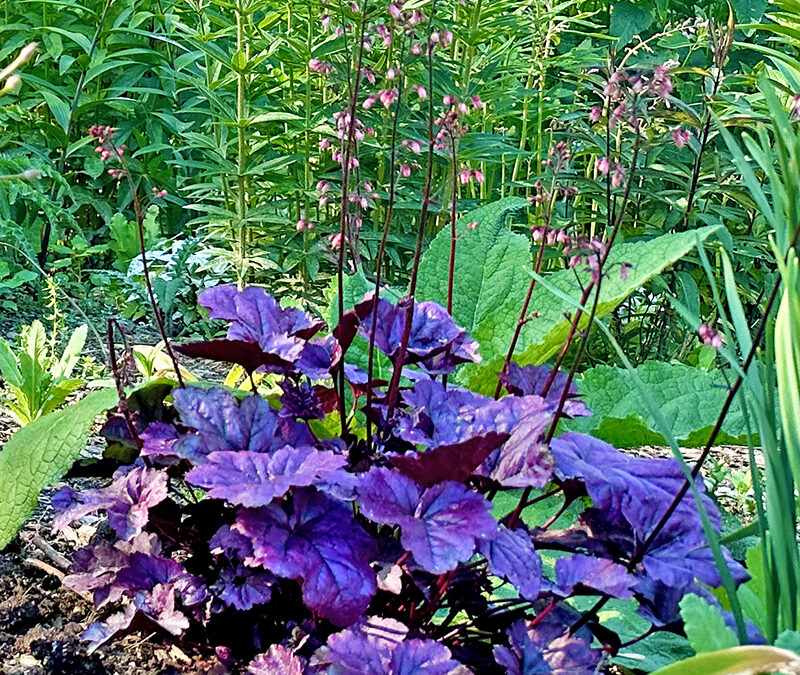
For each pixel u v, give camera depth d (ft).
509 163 7.58
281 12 6.38
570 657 2.71
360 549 2.81
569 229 6.34
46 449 3.34
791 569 2.54
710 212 5.88
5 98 7.45
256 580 3.03
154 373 4.43
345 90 5.20
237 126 6.31
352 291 4.16
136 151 7.89
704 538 2.84
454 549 2.65
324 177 6.47
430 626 3.06
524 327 4.22
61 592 3.48
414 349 3.20
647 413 4.05
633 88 2.89
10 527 3.40
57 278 6.56
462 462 2.73
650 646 3.27
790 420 2.50
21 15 7.69
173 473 3.30
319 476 2.81
